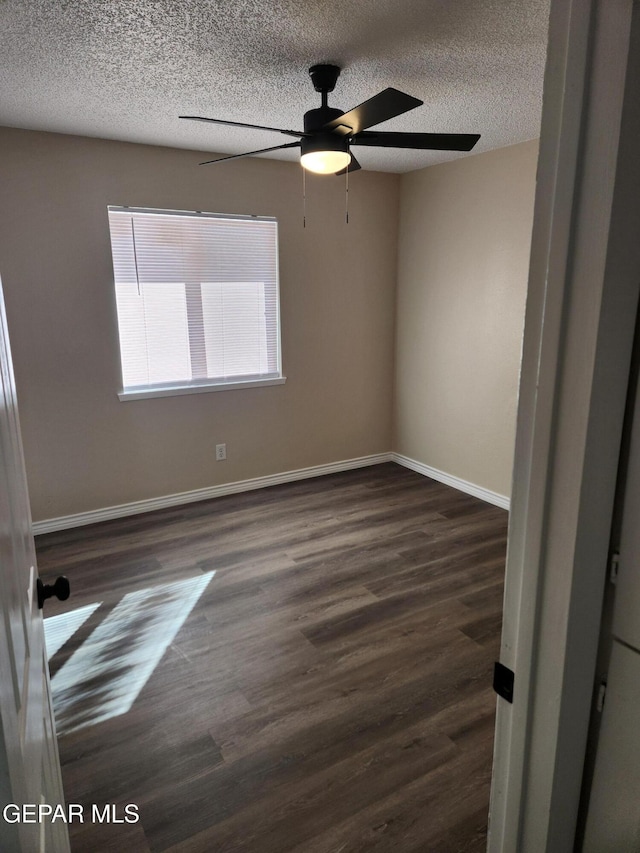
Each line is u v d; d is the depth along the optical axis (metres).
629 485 0.68
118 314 3.63
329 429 4.71
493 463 4.08
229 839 1.63
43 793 0.91
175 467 4.03
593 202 0.62
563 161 0.64
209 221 3.80
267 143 3.46
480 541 3.49
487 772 1.84
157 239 3.65
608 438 0.67
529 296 0.71
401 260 4.65
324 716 2.08
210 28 1.95
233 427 4.21
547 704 0.76
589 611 0.72
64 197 3.30
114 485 3.82
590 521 0.69
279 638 2.54
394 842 1.61
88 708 2.13
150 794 1.77
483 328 3.99
